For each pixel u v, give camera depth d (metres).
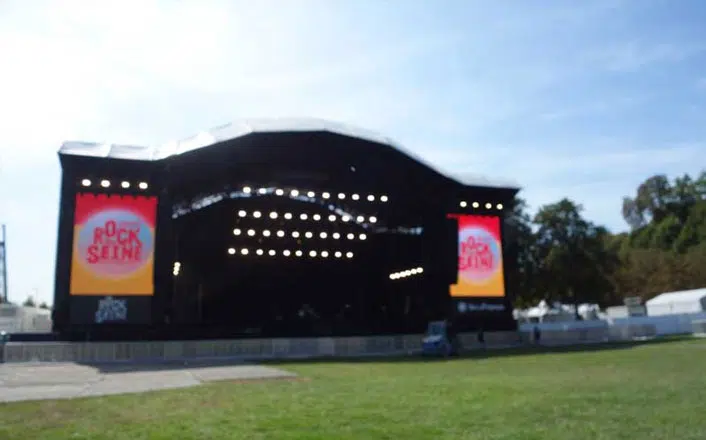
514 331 49.81
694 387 15.59
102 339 40.41
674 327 54.47
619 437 9.79
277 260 59.12
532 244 67.12
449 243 49.88
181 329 44.03
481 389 16.81
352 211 53.34
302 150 45.66
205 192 47.50
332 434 10.44
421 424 11.26
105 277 40.81
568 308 78.88
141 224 41.75
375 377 22.05
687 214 100.50
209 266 57.56
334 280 62.09
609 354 31.91
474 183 50.53
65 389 18.95
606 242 87.50
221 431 10.81
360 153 46.69
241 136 42.53
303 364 31.30
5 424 12.00
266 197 50.97
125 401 15.41
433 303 51.31
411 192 50.19
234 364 32.28
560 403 13.50
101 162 41.03
